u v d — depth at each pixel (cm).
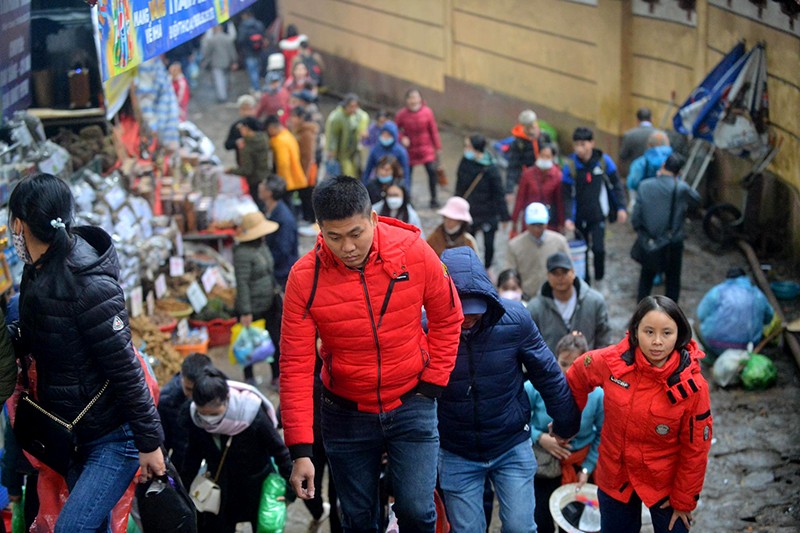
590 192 1362
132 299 1213
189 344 1251
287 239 1234
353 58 2688
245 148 1589
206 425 703
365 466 537
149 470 538
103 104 1284
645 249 1295
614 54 1850
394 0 2472
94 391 516
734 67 1464
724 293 1163
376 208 1142
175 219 1414
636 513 650
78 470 541
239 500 750
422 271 502
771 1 1400
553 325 927
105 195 1221
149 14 676
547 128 2011
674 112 1736
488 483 768
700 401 593
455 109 2356
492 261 1567
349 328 498
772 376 1112
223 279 1391
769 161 1469
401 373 513
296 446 508
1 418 768
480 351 605
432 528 538
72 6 1227
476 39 2242
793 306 1330
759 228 1514
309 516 927
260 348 1157
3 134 977
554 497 739
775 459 983
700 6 1625
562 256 909
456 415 614
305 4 2819
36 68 1238
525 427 635
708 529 880
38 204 484
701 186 1670
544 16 2020
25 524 628
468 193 1420
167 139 1655
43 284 493
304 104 2008
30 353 521
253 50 2758
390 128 1566
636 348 599
